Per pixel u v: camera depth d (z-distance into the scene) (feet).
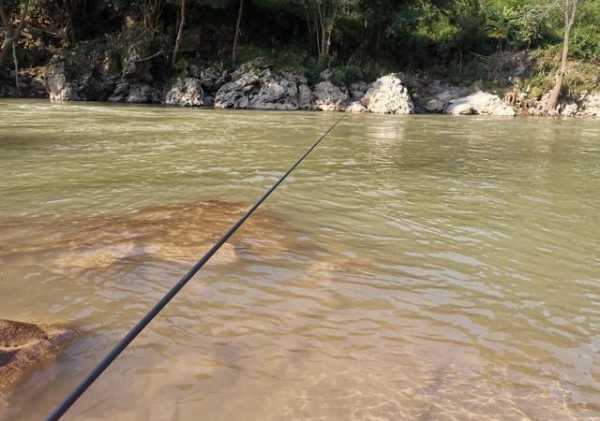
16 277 10.17
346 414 6.31
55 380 6.78
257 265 11.12
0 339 7.60
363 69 105.29
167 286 9.91
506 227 14.73
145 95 93.45
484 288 10.35
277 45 115.44
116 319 8.55
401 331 8.47
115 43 95.45
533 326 8.81
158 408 6.31
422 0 115.96
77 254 11.48
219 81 95.45
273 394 6.65
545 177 23.59
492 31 122.11
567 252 12.66
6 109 59.62
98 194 17.31
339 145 34.17
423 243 13.05
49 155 25.85
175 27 104.94
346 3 104.68
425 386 6.95
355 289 10.06
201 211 15.33
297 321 8.67
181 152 27.99
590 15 120.26
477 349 7.98
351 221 14.83
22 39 96.32
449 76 113.70
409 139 40.98
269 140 35.53
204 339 7.98
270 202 16.78
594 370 7.49
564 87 103.19
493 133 50.24
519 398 6.75
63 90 88.22
